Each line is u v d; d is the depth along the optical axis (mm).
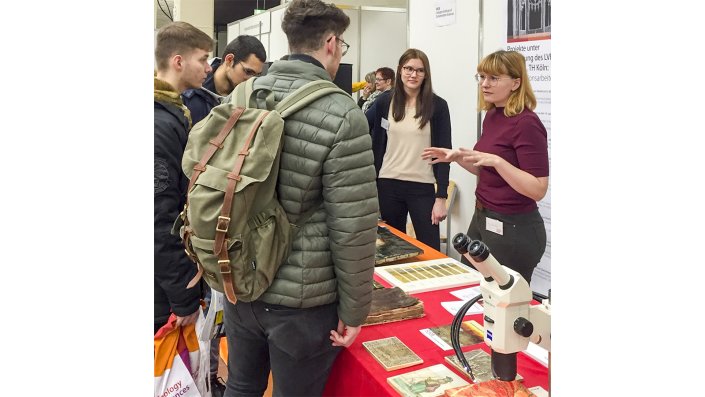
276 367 1277
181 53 1803
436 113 2713
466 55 3092
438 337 1364
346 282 1187
